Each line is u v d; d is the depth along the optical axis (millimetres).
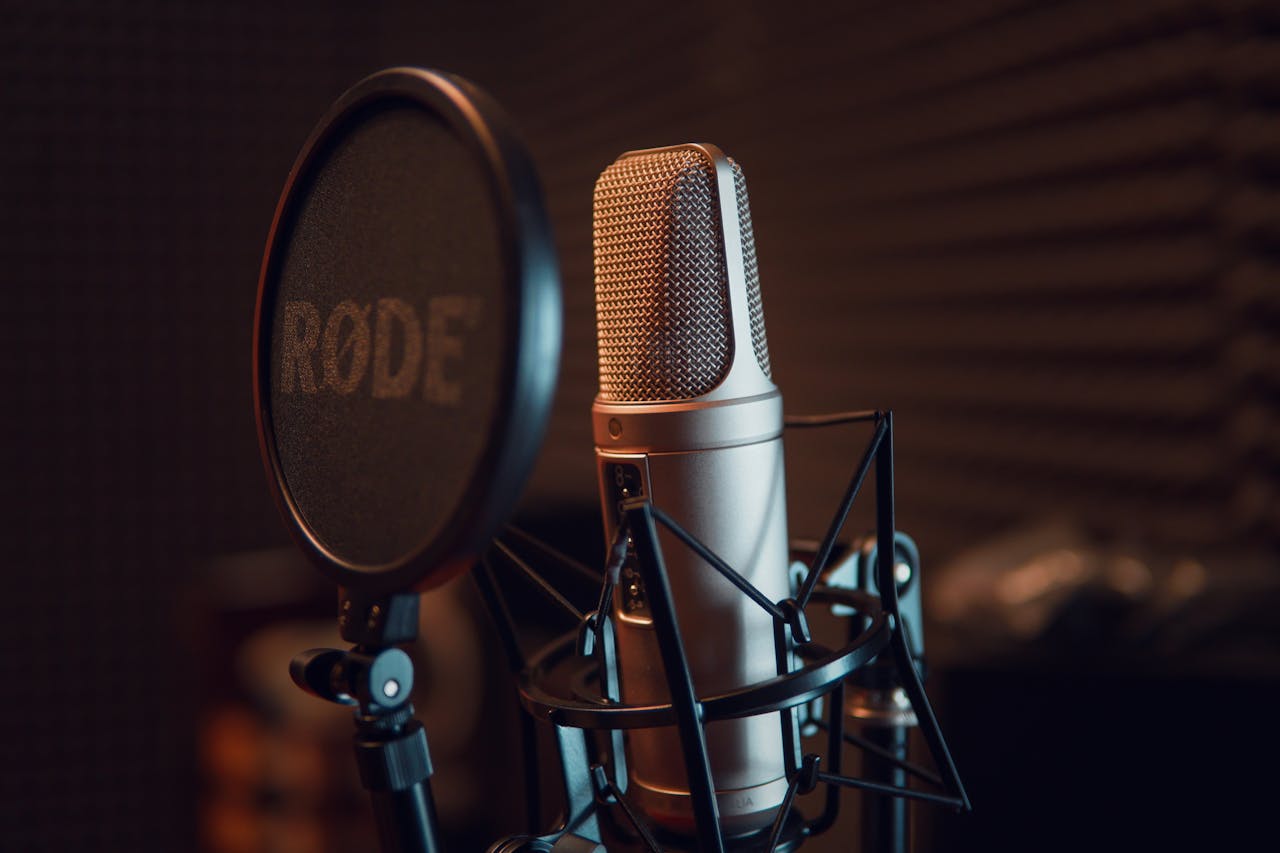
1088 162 1913
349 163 445
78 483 3396
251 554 3549
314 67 3639
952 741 989
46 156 3326
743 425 476
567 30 3652
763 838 486
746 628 477
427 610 2053
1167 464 1821
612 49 3398
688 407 473
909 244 2342
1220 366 1729
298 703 2467
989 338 2166
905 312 2373
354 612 446
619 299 494
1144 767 957
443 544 405
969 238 2193
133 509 3445
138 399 3441
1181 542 1798
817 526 2418
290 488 464
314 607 2615
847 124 2496
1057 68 1960
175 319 3473
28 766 3354
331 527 447
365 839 2404
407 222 425
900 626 493
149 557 3465
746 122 2832
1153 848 935
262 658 2539
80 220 3365
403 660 442
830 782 478
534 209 396
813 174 2621
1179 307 1786
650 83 3205
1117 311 1890
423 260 421
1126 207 1856
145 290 3441
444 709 2016
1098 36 1875
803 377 2709
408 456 422
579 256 3596
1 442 3324
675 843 487
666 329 484
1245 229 1674
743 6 2805
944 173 2238
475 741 1990
